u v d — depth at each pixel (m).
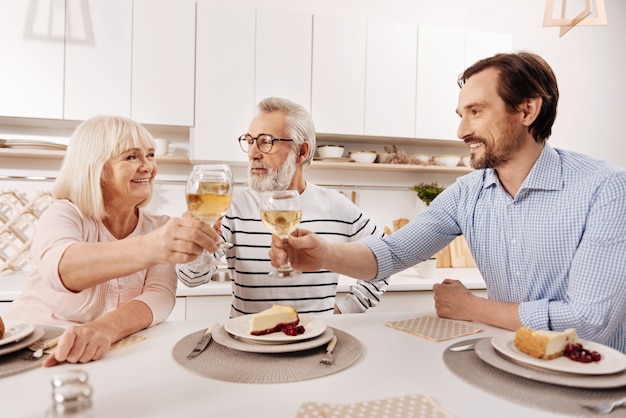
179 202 2.60
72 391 0.36
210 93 2.28
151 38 2.21
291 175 1.46
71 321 1.11
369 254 1.14
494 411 0.56
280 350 0.73
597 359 0.69
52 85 2.10
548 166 1.04
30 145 2.18
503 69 1.02
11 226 2.29
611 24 3.22
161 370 0.69
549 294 1.06
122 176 1.13
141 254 0.79
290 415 0.55
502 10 3.02
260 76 2.34
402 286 2.24
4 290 1.91
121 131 1.12
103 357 0.75
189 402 0.58
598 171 0.99
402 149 2.90
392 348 0.82
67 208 1.10
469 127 1.07
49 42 2.10
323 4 2.73
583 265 0.92
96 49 2.15
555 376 0.64
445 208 1.23
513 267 1.10
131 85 2.19
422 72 2.56
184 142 2.60
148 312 0.93
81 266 0.84
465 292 1.04
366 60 2.48
